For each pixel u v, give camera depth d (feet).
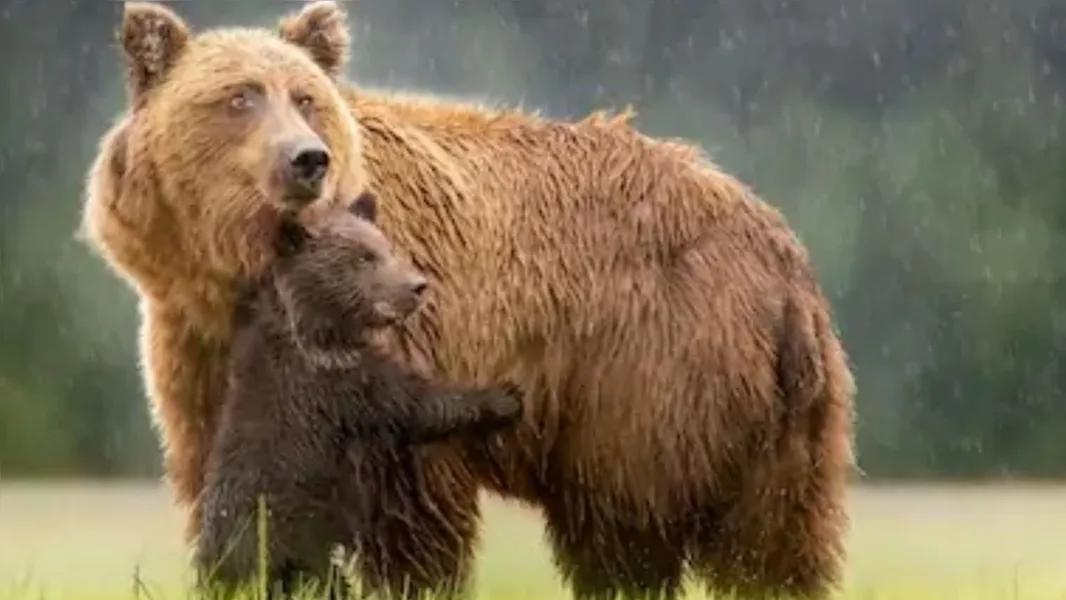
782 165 164.14
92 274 156.46
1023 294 158.61
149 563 76.79
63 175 161.27
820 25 168.66
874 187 162.50
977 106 166.20
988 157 164.25
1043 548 87.97
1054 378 156.56
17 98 162.30
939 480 155.22
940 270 159.43
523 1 167.53
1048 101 166.40
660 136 166.30
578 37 167.22
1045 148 165.07
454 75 165.17
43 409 153.58
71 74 163.84
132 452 153.28
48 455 153.07
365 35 163.94
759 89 166.71
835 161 163.53
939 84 167.22
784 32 168.35
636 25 167.84
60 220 159.33
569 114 166.20
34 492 137.08
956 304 158.40
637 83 167.53
